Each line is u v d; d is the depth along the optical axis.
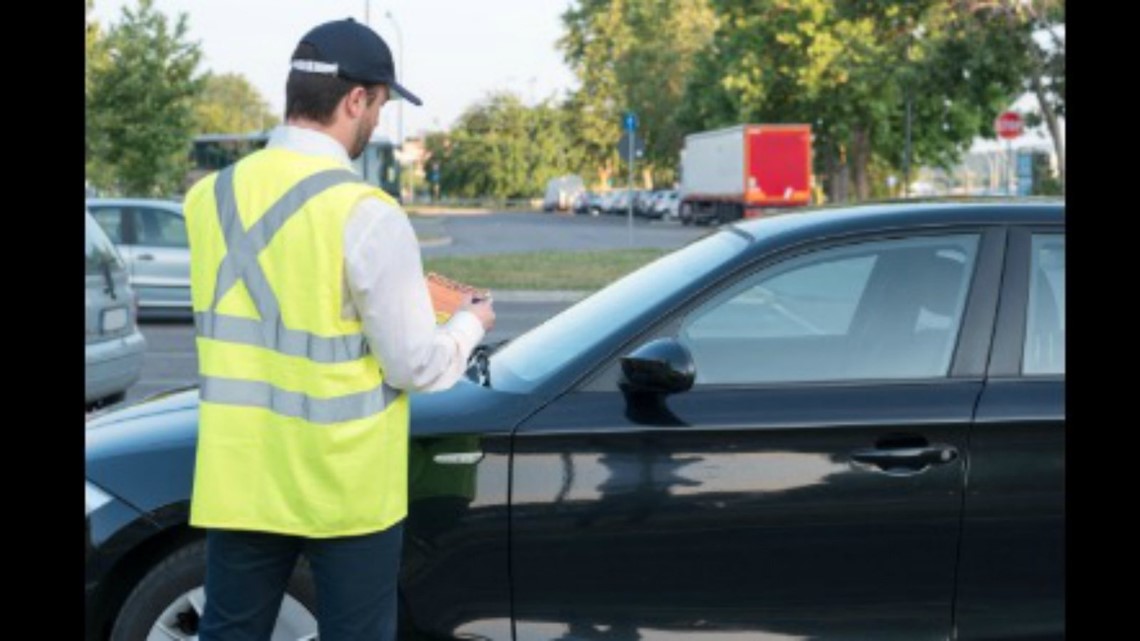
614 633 3.75
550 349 4.07
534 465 3.74
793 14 48.69
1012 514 3.75
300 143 3.04
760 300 3.97
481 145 111.00
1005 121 27.38
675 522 3.73
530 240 43.19
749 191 51.53
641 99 86.56
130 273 15.83
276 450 2.97
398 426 3.06
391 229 2.95
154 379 11.73
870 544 3.74
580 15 109.50
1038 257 3.99
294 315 2.94
